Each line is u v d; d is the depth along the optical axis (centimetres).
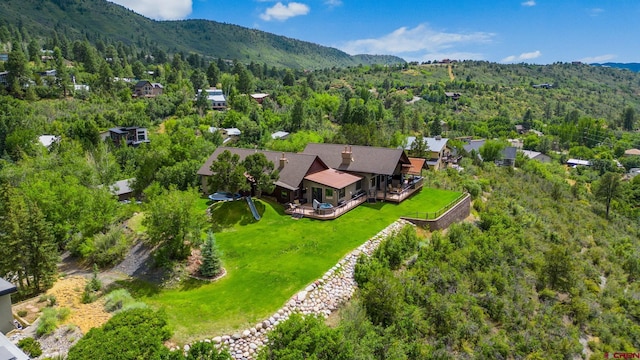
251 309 2022
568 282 2988
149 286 2350
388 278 2170
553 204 5644
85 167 4484
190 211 2628
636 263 3975
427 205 3794
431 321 2214
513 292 2708
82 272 2717
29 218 2366
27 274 2350
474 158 7494
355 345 1708
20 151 5678
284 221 3319
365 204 3800
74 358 1523
